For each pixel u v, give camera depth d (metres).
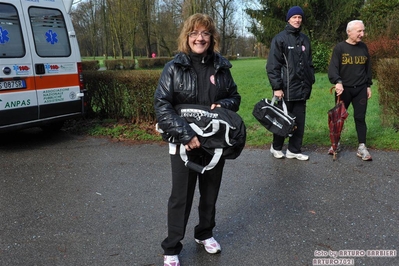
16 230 3.40
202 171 2.45
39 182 4.61
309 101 9.37
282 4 18.56
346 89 5.07
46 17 6.23
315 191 4.07
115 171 4.95
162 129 2.54
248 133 6.47
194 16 2.51
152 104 7.09
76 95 6.69
